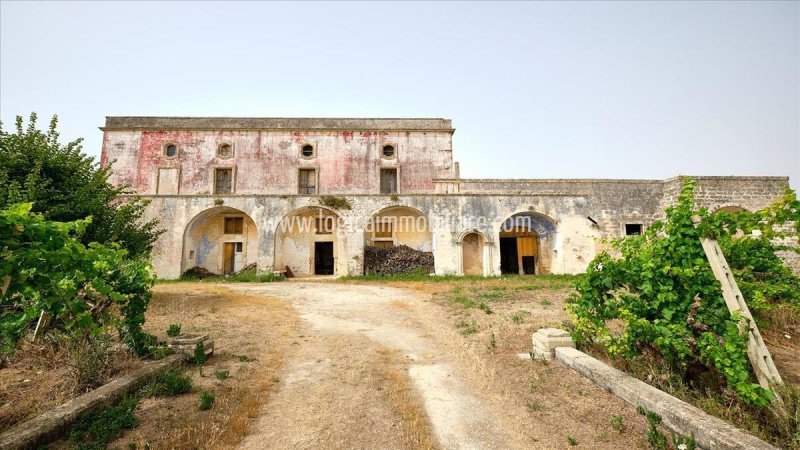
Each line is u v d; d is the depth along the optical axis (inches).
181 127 954.1
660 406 143.2
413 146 1005.8
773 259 244.7
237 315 349.1
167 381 175.2
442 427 151.5
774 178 834.2
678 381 169.9
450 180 862.5
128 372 182.1
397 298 457.1
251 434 144.4
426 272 784.9
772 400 142.9
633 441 134.5
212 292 508.4
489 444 139.1
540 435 142.6
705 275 166.4
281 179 958.4
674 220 178.2
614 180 886.4
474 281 629.0
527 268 863.7
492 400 174.2
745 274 230.4
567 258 772.0
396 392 181.8
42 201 322.3
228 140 965.8
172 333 229.8
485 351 237.6
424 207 771.4
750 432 132.9
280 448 135.0
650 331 173.8
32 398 155.6
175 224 748.0
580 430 143.9
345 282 657.0
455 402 173.3
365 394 180.9
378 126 1008.2
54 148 369.1
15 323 182.9
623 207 869.2
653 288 178.4
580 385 180.9
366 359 230.7
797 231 164.9
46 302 152.9
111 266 187.6
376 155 992.9
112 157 937.5
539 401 169.0
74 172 375.2
